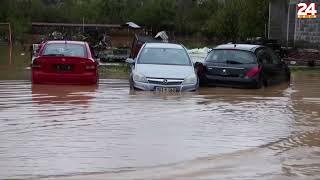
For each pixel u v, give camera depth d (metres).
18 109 12.05
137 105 12.91
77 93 15.04
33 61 17.11
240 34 47.06
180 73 16.09
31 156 8.13
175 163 7.95
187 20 70.88
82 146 8.76
